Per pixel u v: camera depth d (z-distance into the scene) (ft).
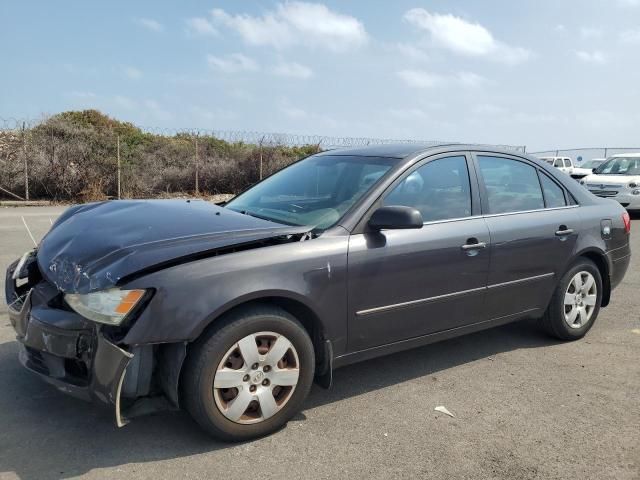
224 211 12.36
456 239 12.69
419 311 12.32
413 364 14.16
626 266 17.30
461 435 10.63
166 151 68.69
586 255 16.05
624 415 11.53
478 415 11.45
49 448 9.80
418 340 12.61
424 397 12.25
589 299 16.07
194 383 9.55
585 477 9.31
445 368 13.93
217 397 9.76
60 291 10.09
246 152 71.56
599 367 14.12
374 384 12.91
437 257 12.34
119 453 9.71
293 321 10.41
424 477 9.23
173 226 10.72
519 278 14.15
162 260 9.37
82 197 57.00
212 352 9.57
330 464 9.55
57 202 56.03
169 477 9.06
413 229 12.16
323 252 10.80
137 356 9.34
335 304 10.98
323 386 11.33
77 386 9.57
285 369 10.41
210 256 9.83
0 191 55.98
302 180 13.97
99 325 9.19
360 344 11.61
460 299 12.98
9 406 11.21
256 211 13.12
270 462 9.57
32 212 46.60
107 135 62.69
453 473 9.36
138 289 9.09
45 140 57.72
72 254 10.21
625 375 13.62
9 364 13.15
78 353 9.54
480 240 13.15
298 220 12.03
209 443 10.12
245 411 10.14
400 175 12.43
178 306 9.21
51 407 11.25
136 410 9.52
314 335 11.24
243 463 9.52
